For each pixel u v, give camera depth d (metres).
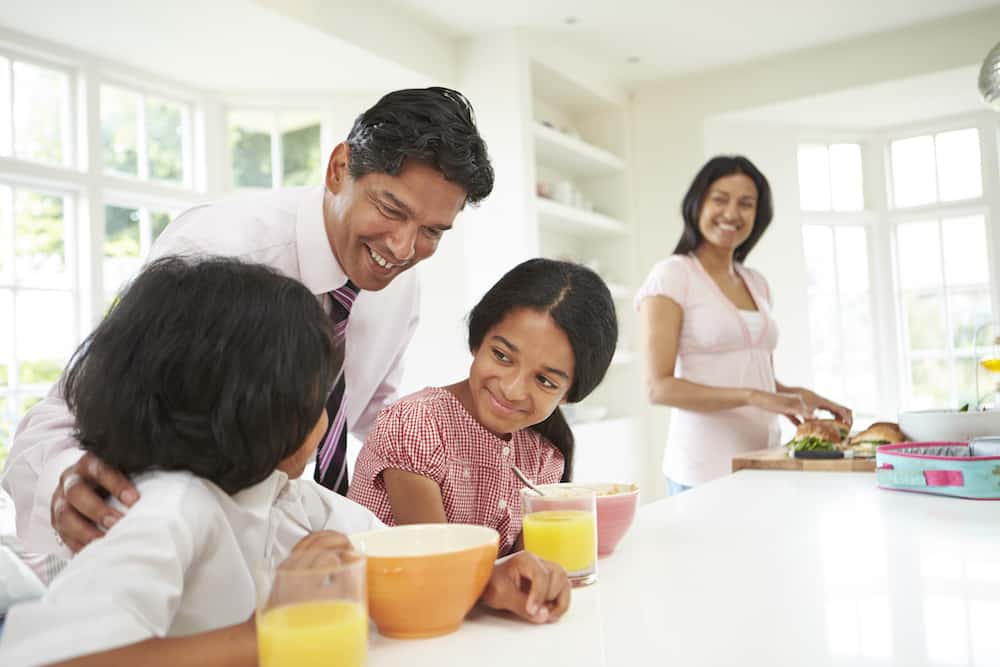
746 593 0.76
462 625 0.69
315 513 0.86
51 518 0.70
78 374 0.67
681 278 2.12
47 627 0.50
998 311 4.81
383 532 0.70
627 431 4.61
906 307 5.09
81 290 3.24
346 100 3.94
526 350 0.94
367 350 1.43
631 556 0.93
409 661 0.60
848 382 5.05
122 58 3.35
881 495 1.31
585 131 5.00
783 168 4.95
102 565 0.54
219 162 3.76
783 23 4.08
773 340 2.20
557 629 0.67
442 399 1.04
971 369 4.89
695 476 2.10
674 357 2.11
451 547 0.71
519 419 0.98
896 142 5.08
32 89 3.14
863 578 0.80
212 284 0.62
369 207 1.09
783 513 1.17
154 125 3.58
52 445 0.89
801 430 1.84
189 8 2.96
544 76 4.35
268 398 0.60
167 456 0.61
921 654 0.59
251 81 3.70
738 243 2.17
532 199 3.97
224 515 0.66
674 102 4.84
